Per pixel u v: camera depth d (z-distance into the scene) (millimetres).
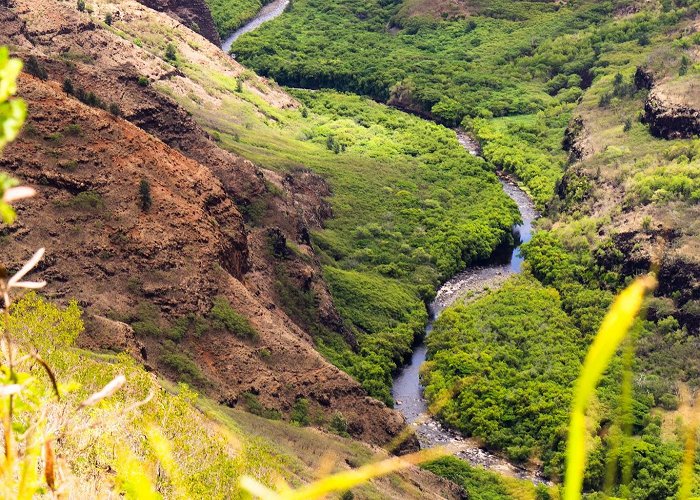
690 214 87125
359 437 55688
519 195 111938
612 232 87312
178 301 55219
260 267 70125
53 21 102062
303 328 69312
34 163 55938
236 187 78125
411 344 75125
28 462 4898
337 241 91188
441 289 87000
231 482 14688
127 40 120938
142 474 5289
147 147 61750
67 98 60562
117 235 55594
